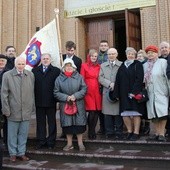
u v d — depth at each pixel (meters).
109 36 12.88
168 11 11.09
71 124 6.39
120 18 12.99
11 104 6.11
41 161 6.27
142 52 7.81
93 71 6.93
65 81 6.50
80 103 6.48
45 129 6.75
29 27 12.98
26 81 6.21
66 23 13.00
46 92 6.55
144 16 11.75
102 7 12.44
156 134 6.58
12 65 7.55
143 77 6.51
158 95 6.34
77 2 12.85
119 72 6.66
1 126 6.39
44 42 7.59
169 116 6.45
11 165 5.95
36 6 13.05
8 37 13.25
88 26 13.29
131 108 6.48
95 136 6.93
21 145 6.28
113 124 7.01
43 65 6.71
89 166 5.84
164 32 11.22
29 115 6.26
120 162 5.89
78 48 12.76
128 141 6.48
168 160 5.60
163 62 6.44
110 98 6.73
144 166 5.74
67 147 6.54
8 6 13.31
